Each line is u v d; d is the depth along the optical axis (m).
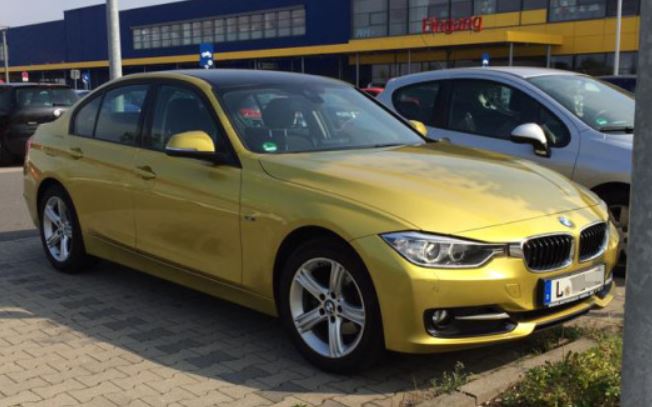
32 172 6.29
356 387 3.83
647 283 2.33
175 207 4.73
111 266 6.38
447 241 3.54
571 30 35.22
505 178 4.21
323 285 3.99
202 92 4.89
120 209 5.26
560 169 6.00
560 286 3.76
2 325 4.87
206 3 53.41
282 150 4.56
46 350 4.41
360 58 44.47
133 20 59.88
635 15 32.91
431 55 40.75
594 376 3.39
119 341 4.56
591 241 4.06
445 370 4.03
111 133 5.58
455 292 3.49
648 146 2.27
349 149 4.75
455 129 6.84
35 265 6.46
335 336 3.91
